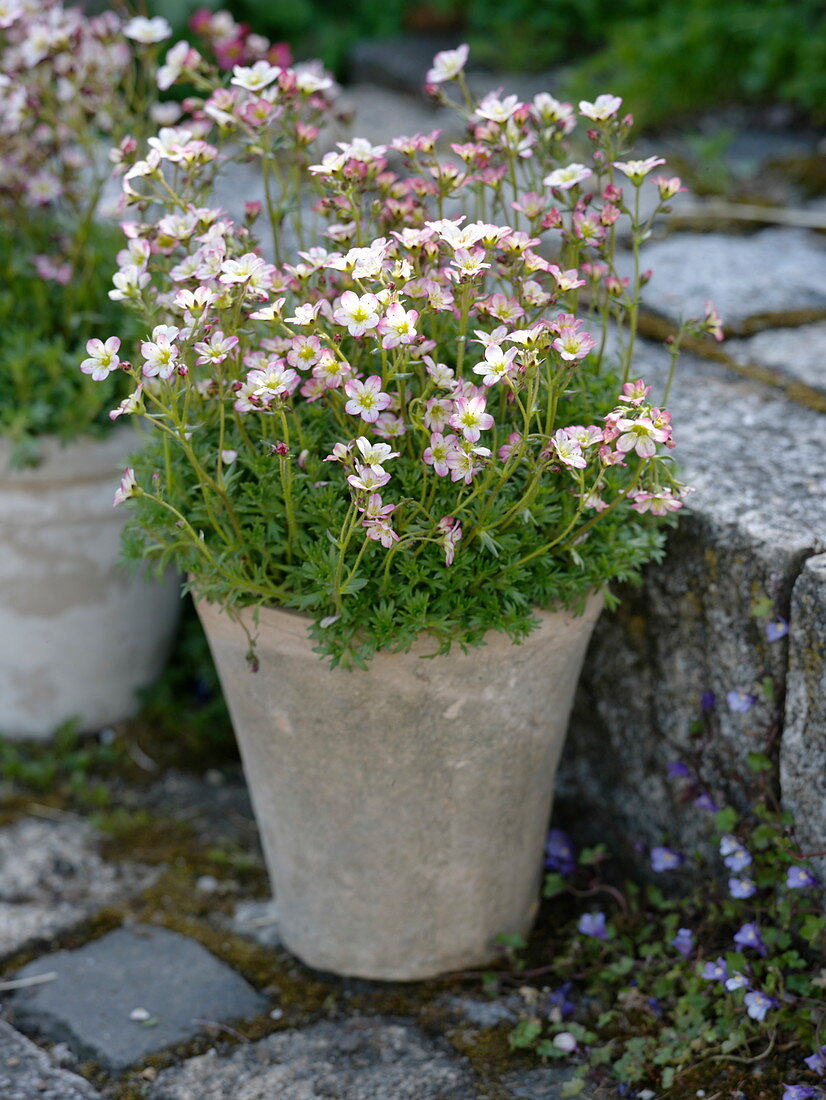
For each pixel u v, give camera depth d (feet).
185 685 3.74
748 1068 2.86
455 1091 2.87
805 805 2.92
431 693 2.79
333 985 3.07
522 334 2.56
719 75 5.58
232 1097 2.88
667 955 3.04
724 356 3.46
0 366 3.32
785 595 2.90
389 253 2.65
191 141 2.84
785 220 4.19
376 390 2.59
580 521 2.79
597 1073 2.88
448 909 3.01
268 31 6.69
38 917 3.20
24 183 3.35
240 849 3.37
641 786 3.20
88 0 5.71
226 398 2.70
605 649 3.17
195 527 2.81
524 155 2.95
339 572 2.63
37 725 3.61
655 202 4.35
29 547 3.41
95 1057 2.94
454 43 6.51
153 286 2.98
